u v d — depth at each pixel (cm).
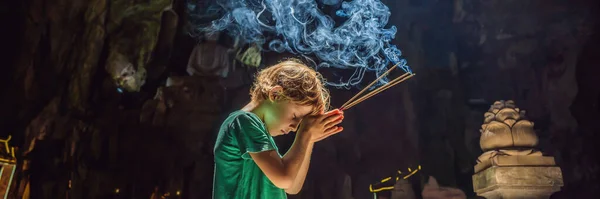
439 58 1872
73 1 1543
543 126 1742
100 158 1533
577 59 1738
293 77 171
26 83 1545
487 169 523
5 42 1570
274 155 162
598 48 1734
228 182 166
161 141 1570
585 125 1706
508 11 1819
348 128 1764
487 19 1845
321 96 176
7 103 1536
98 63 1619
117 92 1622
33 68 1556
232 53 1775
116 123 1566
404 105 1800
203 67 1656
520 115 541
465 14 1861
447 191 1345
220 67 1678
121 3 1587
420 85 1833
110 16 1594
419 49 1872
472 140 1731
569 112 1698
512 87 1817
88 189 1470
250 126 166
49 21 1556
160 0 1627
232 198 165
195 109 1603
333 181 1670
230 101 1711
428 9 1922
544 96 1761
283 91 170
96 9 1556
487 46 1856
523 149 520
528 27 1798
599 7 1736
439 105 1798
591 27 1739
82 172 1480
